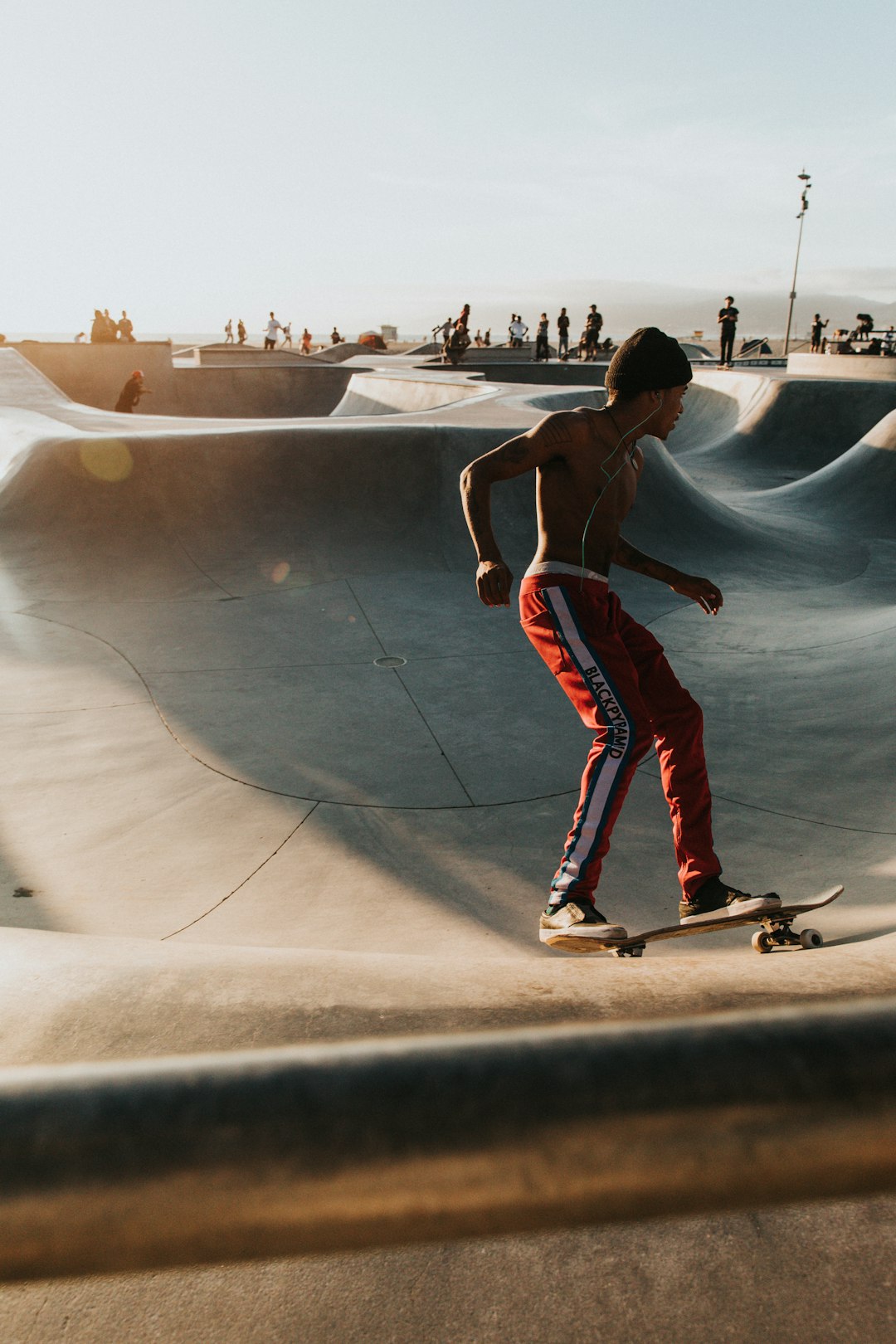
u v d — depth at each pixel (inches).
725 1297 44.3
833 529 487.5
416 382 764.6
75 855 167.9
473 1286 46.0
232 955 83.3
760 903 98.3
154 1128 12.2
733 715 233.1
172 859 166.7
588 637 101.3
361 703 239.0
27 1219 11.7
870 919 116.4
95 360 1039.0
